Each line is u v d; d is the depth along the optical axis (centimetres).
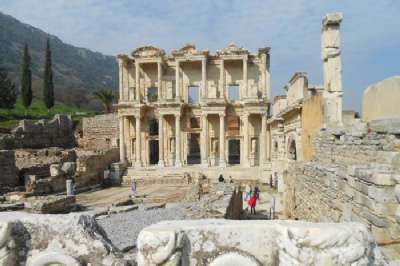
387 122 1134
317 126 1927
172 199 3409
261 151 5775
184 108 6053
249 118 5934
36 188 3369
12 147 5262
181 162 5825
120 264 541
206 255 499
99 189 4569
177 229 496
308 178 1544
